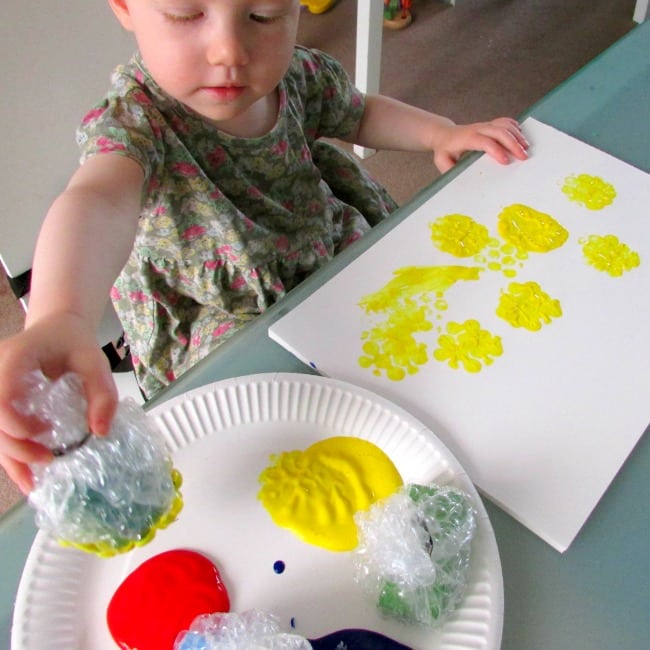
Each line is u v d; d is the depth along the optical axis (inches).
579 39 74.1
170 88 22.7
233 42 20.7
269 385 19.4
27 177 30.6
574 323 22.2
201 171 27.0
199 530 17.2
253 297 31.1
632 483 18.7
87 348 15.3
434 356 21.1
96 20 29.2
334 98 33.4
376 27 56.6
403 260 23.8
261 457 18.5
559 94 31.3
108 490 13.7
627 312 22.7
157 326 30.0
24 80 28.2
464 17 76.4
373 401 19.4
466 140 30.2
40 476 13.7
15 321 51.4
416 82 69.5
